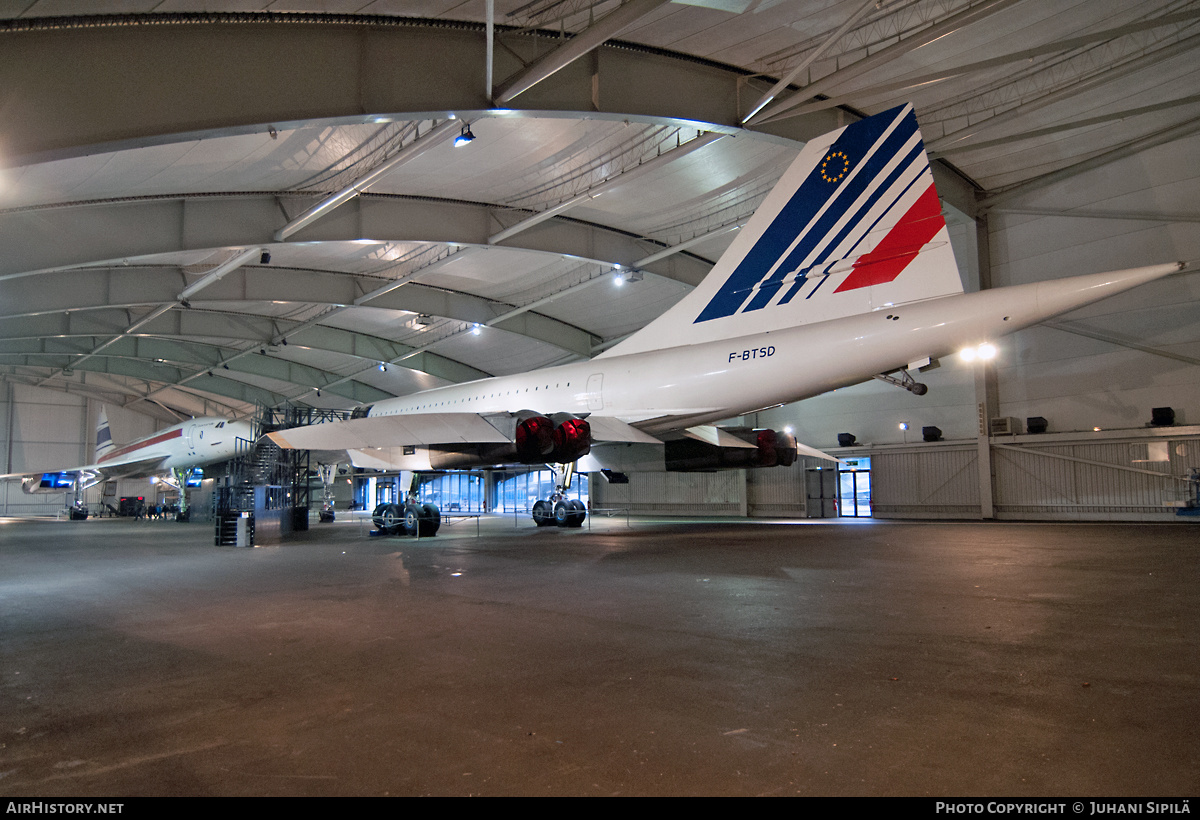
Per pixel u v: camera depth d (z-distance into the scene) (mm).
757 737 3082
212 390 37188
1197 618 5363
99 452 39031
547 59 9961
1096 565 8492
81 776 2812
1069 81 14195
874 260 8961
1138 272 7078
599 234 18766
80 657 4867
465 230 17000
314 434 11055
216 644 5156
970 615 5578
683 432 12859
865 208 9062
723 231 17547
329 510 26250
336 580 8492
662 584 7480
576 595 6902
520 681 4008
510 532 16625
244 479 20156
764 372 9953
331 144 13125
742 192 16562
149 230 14492
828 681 3881
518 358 29328
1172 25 12594
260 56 9578
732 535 14336
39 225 13539
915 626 5207
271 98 9602
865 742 2994
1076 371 17984
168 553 13008
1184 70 13758
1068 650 4441
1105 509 17219
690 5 10859
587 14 10836
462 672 4227
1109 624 5180
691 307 11516
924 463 20578
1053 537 12758
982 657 4312
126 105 8797
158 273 20078
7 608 7047
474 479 35406
